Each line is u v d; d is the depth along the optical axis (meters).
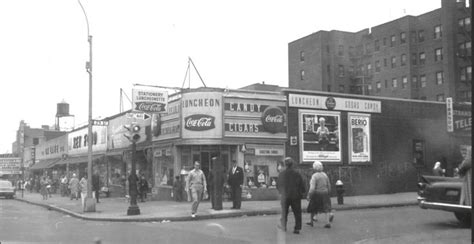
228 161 24.45
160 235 12.84
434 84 69.56
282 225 12.70
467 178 13.02
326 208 13.73
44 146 56.22
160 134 26.48
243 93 24.39
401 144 28.88
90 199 20.36
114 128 34.03
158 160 27.42
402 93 72.69
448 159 30.25
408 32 72.75
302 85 77.81
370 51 77.69
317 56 75.19
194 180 17.05
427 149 29.77
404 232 12.55
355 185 27.00
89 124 20.94
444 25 67.69
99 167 37.50
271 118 24.59
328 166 26.27
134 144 18.50
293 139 25.31
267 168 24.81
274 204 21.08
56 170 49.31
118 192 32.88
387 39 75.81
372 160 27.73
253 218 16.91
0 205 29.02
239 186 18.95
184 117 23.92
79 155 41.75
